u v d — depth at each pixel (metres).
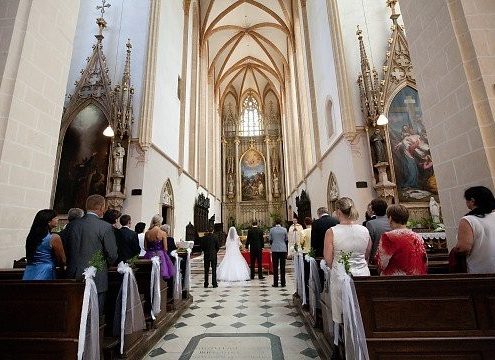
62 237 3.17
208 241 8.16
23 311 2.53
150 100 10.76
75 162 10.23
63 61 5.10
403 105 9.82
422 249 2.60
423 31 4.27
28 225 4.30
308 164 17.47
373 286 2.29
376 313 2.25
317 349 3.73
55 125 4.90
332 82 11.44
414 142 9.53
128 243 4.23
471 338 2.16
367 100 9.76
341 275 2.55
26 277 2.95
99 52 11.22
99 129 10.45
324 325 3.76
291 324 4.83
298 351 3.73
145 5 11.98
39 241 3.03
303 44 17.11
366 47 10.77
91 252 3.05
